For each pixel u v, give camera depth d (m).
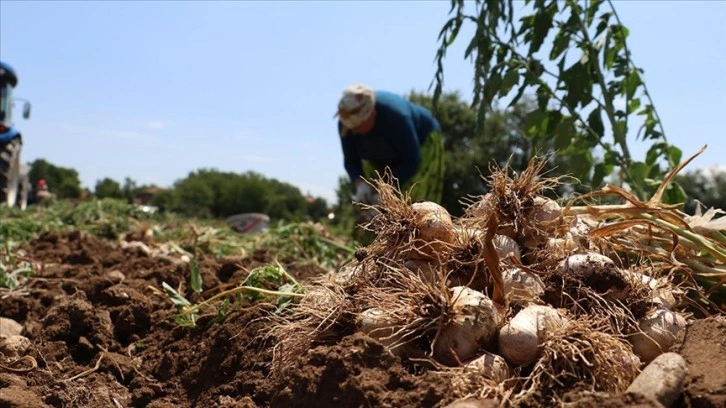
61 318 3.31
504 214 2.39
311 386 2.14
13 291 4.13
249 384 2.58
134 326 3.40
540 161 2.48
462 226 2.41
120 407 2.74
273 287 3.31
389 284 2.37
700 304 2.66
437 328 2.11
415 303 2.15
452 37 4.48
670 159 4.30
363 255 2.49
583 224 2.57
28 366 2.94
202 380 2.82
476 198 2.66
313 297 2.53
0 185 11.94
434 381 2.00
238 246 6.68
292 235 6.71
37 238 6.79
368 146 6.77
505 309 2.17
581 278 2.20
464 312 2.08
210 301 3.20
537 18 4.34
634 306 2.17
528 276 2.25
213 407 2.59
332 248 6.92
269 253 6.03
